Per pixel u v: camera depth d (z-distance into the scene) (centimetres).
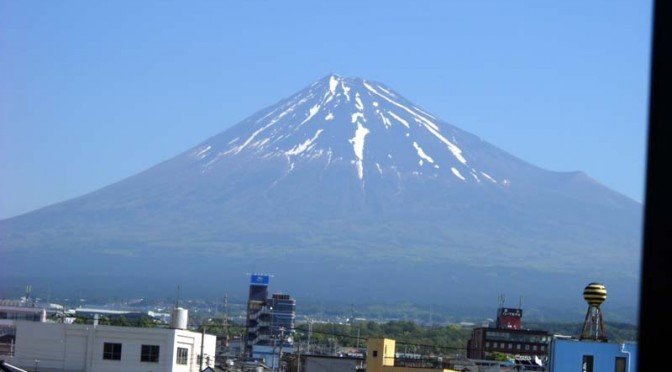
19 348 8981
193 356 9381
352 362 10362
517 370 9356
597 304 7344
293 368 10938
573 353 6856
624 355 6819
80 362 8938
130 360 8962
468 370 9325
